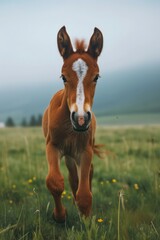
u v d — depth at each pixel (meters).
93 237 4.63
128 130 37.25
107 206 7.14
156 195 7.23
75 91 5.16
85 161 5.86
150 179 9.16
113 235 4.79
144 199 7.26
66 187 9.54
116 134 30.22
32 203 6.87
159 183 8.09
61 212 5.72
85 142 5.86
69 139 5.90
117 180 10.08
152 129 37.81
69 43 5.59
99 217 6.06
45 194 7.94
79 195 5.54
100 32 5.58
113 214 5.97
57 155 5.94
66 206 6.84
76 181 6.67
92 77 5.26
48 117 6.34
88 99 5.12
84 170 5.80
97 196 7.86
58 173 5.61
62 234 5.23
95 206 7.10
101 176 10.66
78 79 5.19
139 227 5.34
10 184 8.73
